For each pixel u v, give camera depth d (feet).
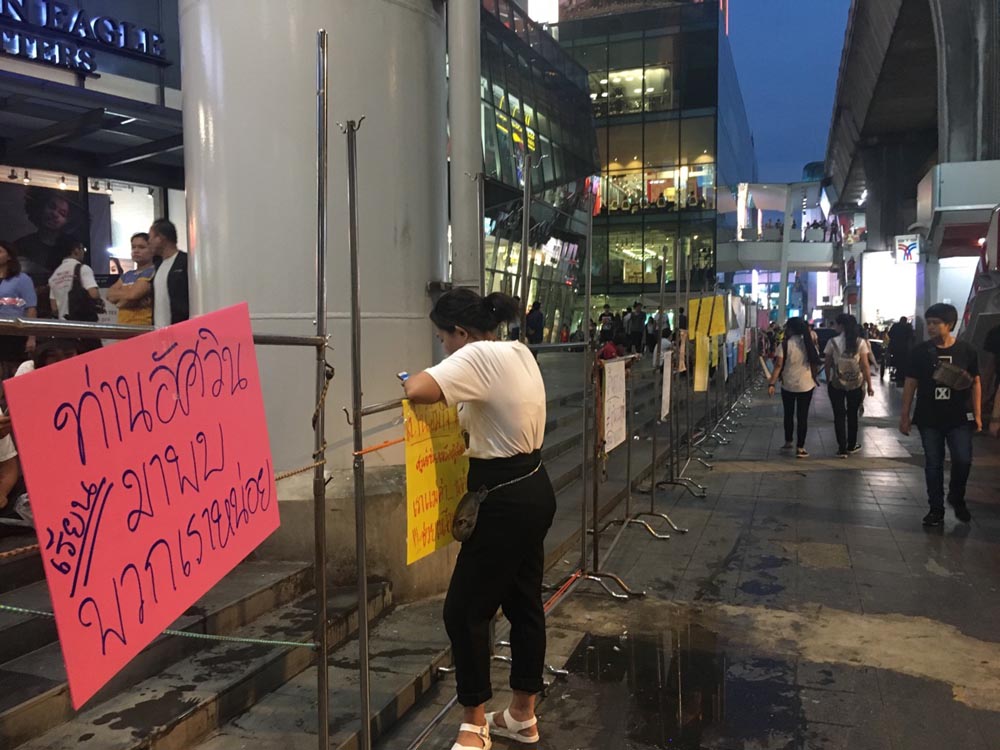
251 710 10.14
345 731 9.57
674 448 29.55
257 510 7.20
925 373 20.75
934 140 125.29
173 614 5.87
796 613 14.88
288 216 13.98
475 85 15.65
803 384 31.94
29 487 4.50
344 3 13.93
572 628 14.29
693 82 114.42
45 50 27.17
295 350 14.20
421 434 9.19
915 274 79.41
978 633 13.78
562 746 10.26
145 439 5.62
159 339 5.80
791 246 127.75
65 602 4.75
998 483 25.84
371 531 13.71
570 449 27.55
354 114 14.19
